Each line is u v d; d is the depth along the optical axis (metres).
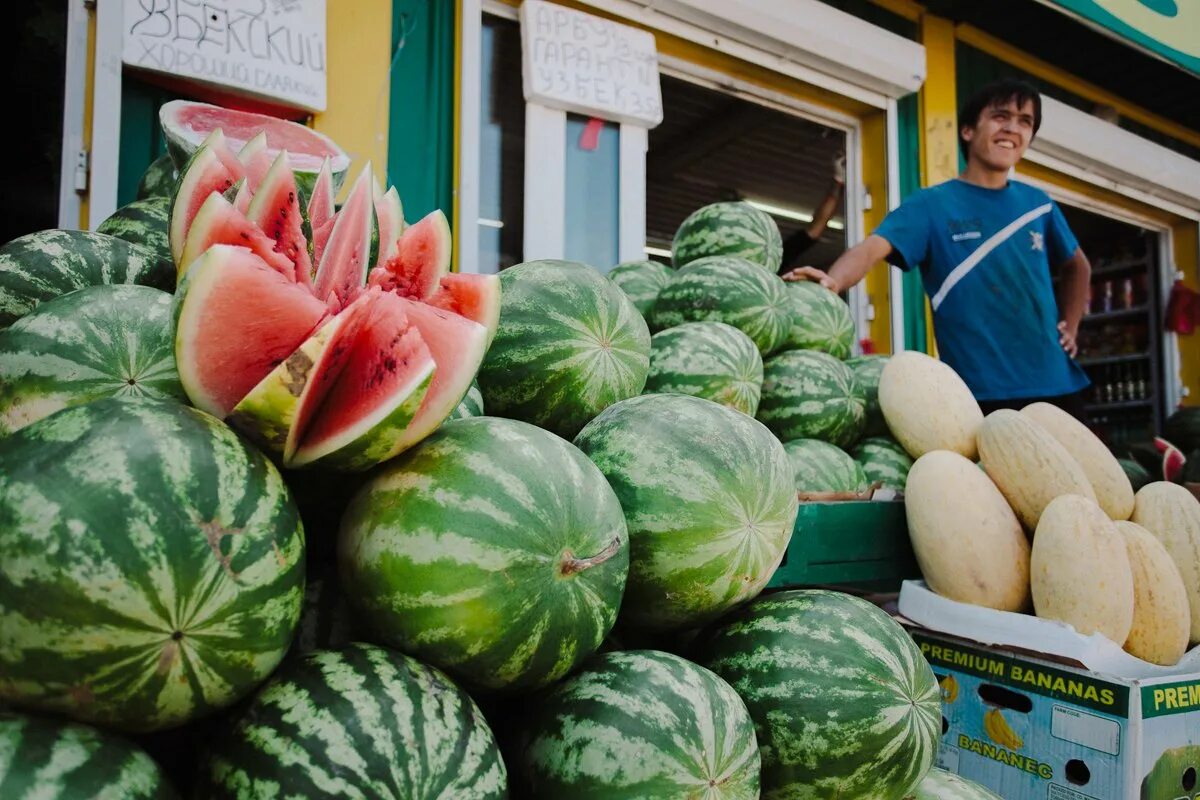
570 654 1.32
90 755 0.95
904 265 4.17
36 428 1.05
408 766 1.07
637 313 2.21
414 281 1.55
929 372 2.79
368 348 1.27
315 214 1.72
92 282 1.84
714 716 1.34
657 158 7.02
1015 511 2.40
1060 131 6.20
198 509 1.00
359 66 3.81
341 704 1.11
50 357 1.36
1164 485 2.49
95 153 3.20
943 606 2.32
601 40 4.35
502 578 1.22
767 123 6.13
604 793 1.26
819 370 2.97
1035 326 3.99
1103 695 1.97
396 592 1.23
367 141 3.83
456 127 4.11
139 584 0.94
